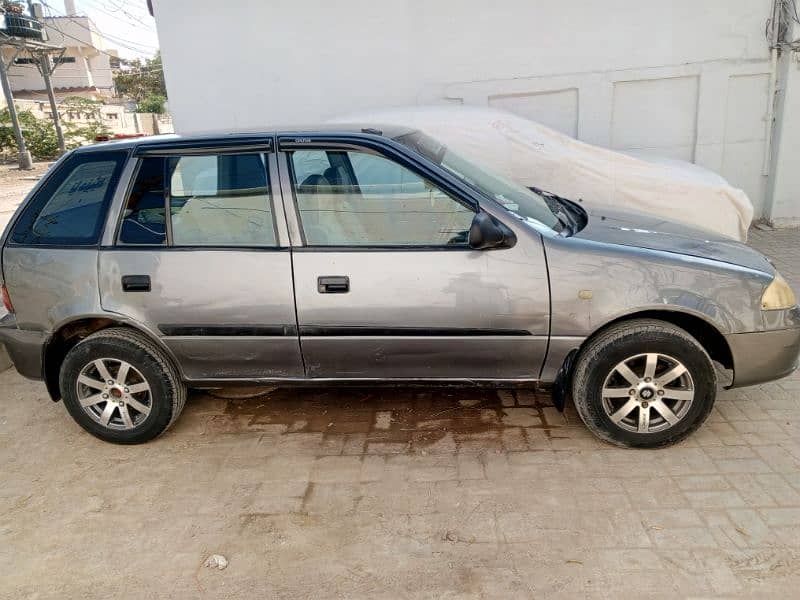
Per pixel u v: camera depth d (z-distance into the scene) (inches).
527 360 135.7
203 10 323.3
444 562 108.9
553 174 251.1
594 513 118.3
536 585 102.5
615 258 129.1
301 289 135.3
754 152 316.2
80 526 125.0
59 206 146.6
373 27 319.0
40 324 146.6
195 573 110.5
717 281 128.5
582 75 313.9
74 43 1491.1
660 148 322.3
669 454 135.1
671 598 98.2
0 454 153.6
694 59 305.7
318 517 122.6
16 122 898.1
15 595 108.3
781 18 295.4
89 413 150.9
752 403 153.7
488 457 138.2
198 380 147.5
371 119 264.1
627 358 130.2
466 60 319.6
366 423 155.6
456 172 143.3
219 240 139.5
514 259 130.2
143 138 147.9
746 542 109.0
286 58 327.3
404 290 132.7
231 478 137.0
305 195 137.5
